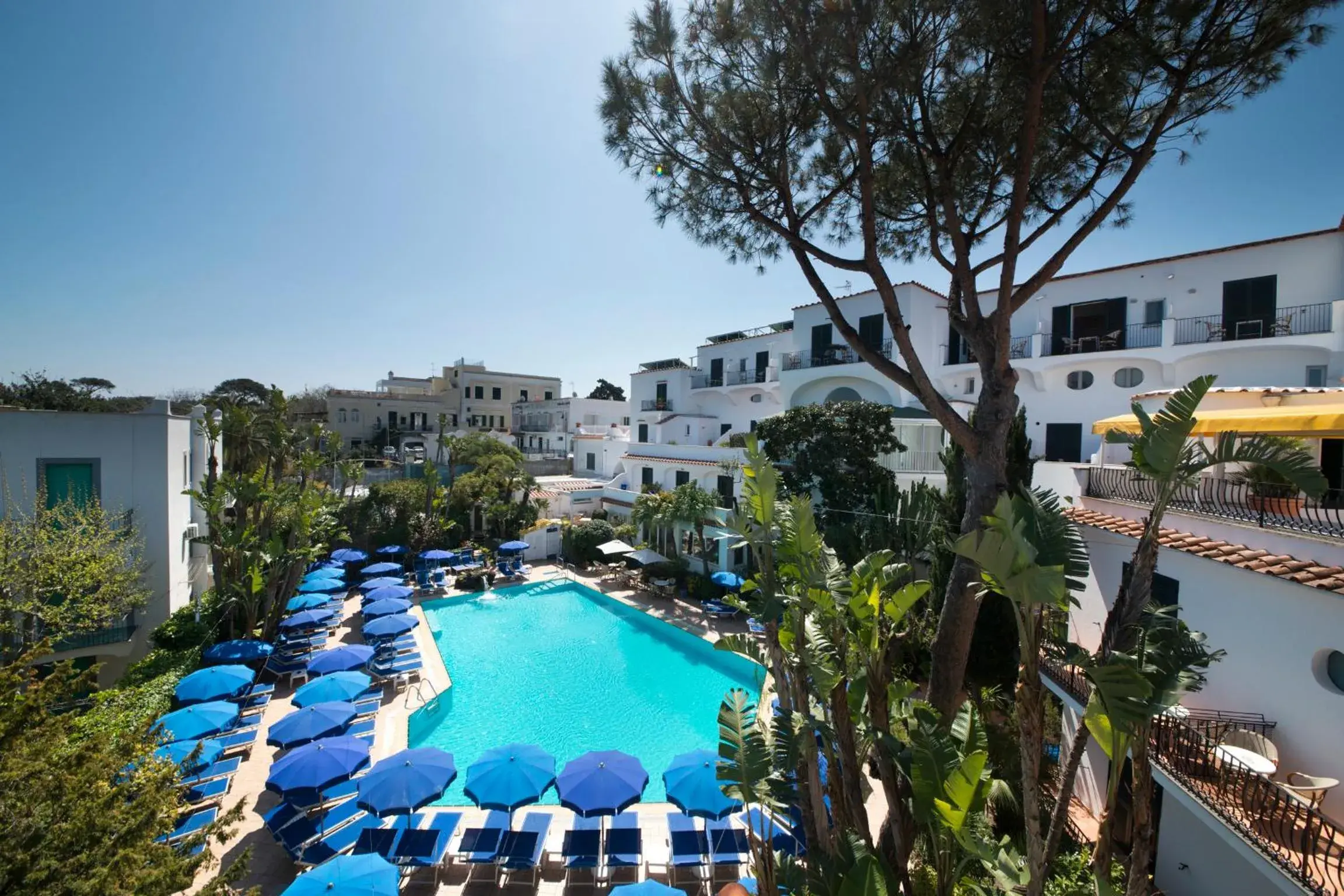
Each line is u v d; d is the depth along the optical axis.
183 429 18.89
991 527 5.58
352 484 31.31
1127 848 9.30
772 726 7.62
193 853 9.20
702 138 10.66
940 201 10.76
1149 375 22.41
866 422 22.27
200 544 20.58
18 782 5.47
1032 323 25.91
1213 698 8.61
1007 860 6.32
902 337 9.70
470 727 15.68
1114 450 16.88
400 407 64.00
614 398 88.50
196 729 11.54
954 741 7.32
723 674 19.08
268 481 21.20
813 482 22.81
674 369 41.09
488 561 30.22
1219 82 9.08
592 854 10.12
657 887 8.44
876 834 10.73
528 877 10.27
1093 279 24.08
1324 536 7.34
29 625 13.45
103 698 11.39
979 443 9.52
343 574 25.06
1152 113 9.79
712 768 10.74
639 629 22.94
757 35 9.29
